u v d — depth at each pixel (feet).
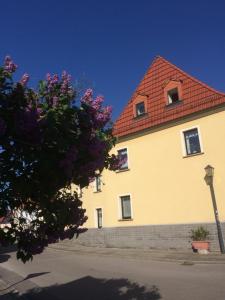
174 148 75.05
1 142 14.02
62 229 15.35
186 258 60.13
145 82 87.66
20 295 40.40
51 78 16.01
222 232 66.03
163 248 74.69
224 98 67.72
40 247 15.16
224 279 40.65
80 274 51.70
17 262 71.82
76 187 15.70
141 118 82.89
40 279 49.96
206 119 70.49
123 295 36.58
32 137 13.87
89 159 14.79
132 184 82.28
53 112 14.29
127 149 84.07
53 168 14.21
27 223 15.29
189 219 71.26
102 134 15.97
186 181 72.38
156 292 36.55
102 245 88.17
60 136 14.20
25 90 15.64
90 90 16.07
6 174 14.29
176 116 74.79
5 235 15.06
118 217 84.64
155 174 77.87
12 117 14.25
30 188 14.40
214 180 68.13
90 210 92.53
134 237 80.59
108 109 16.02
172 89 78.95
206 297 32.96
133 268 53.93
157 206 76.79
